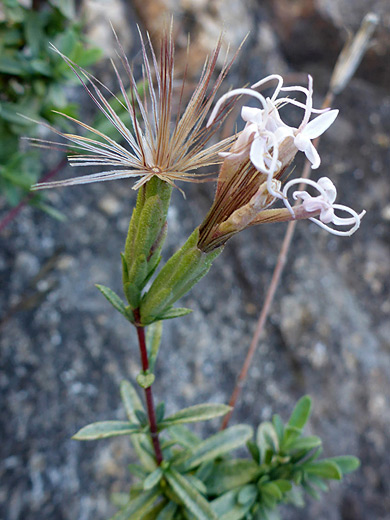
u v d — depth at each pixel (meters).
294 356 0.15
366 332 0.16
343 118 0.18
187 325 0.15
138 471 0.08
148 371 0.06
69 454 0.13
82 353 0.14
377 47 0.19
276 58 0.19
